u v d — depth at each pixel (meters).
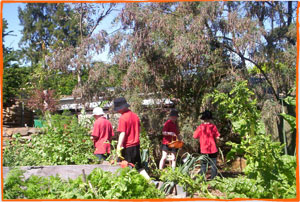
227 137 9.13
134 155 5.33
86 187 4.27
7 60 13.18
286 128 7.48
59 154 6.18
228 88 7.88
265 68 8.40
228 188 4.27
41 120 8.78
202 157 5.55
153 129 8.59
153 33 7.80
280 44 8.16
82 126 7.47
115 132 8.46
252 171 4.20
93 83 8.62
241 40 7.39
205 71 8.25
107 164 5.64
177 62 7.69
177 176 5.07
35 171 4.95
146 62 7.96
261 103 7.97
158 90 8.43
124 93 8.47
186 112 9.05
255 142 4.16
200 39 7.38
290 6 8.32
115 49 7.88
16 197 3.96
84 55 8.42
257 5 8.08
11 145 6.46
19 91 13.59
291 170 4.21
